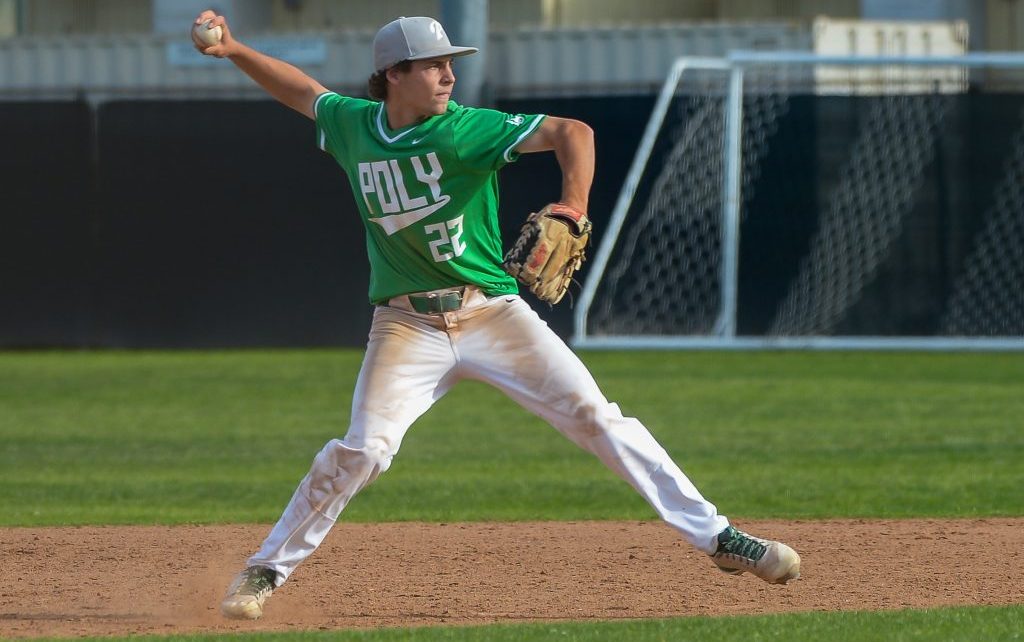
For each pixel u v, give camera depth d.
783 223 77.38
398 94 18.39
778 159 77.25
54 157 80.94
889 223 76.94
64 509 34.38
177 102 80.19
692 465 41.16
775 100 77.31
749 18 114.38
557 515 32.75
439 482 38.78
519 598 22.38
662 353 77.31
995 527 29.91
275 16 115.75
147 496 36.78
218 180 80.25
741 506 33.81
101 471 41.38
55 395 60.25
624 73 82.50
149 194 80.69
